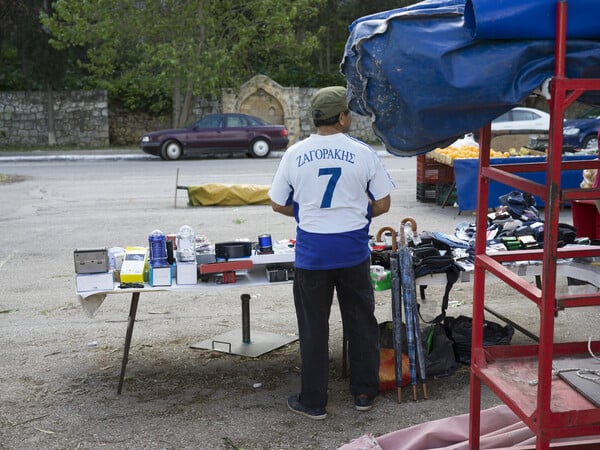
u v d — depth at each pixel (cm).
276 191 434
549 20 274
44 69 2711
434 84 284
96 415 450
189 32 2525
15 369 529
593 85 272
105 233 1062
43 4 2697
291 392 482
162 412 453
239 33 2545
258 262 483
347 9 3319
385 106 307
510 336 524
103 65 2722
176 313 666
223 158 2389
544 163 362
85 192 1533
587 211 668
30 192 1543
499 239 548
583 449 364
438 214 1192
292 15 2555
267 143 2356
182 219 1165
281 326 623
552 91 276
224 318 649
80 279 465
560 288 720
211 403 465
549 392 291
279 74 3294
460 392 474
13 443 415
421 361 467
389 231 549
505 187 1080
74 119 2920
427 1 338
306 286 427
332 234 420
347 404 461
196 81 2455
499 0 272
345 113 423
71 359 549
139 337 598
